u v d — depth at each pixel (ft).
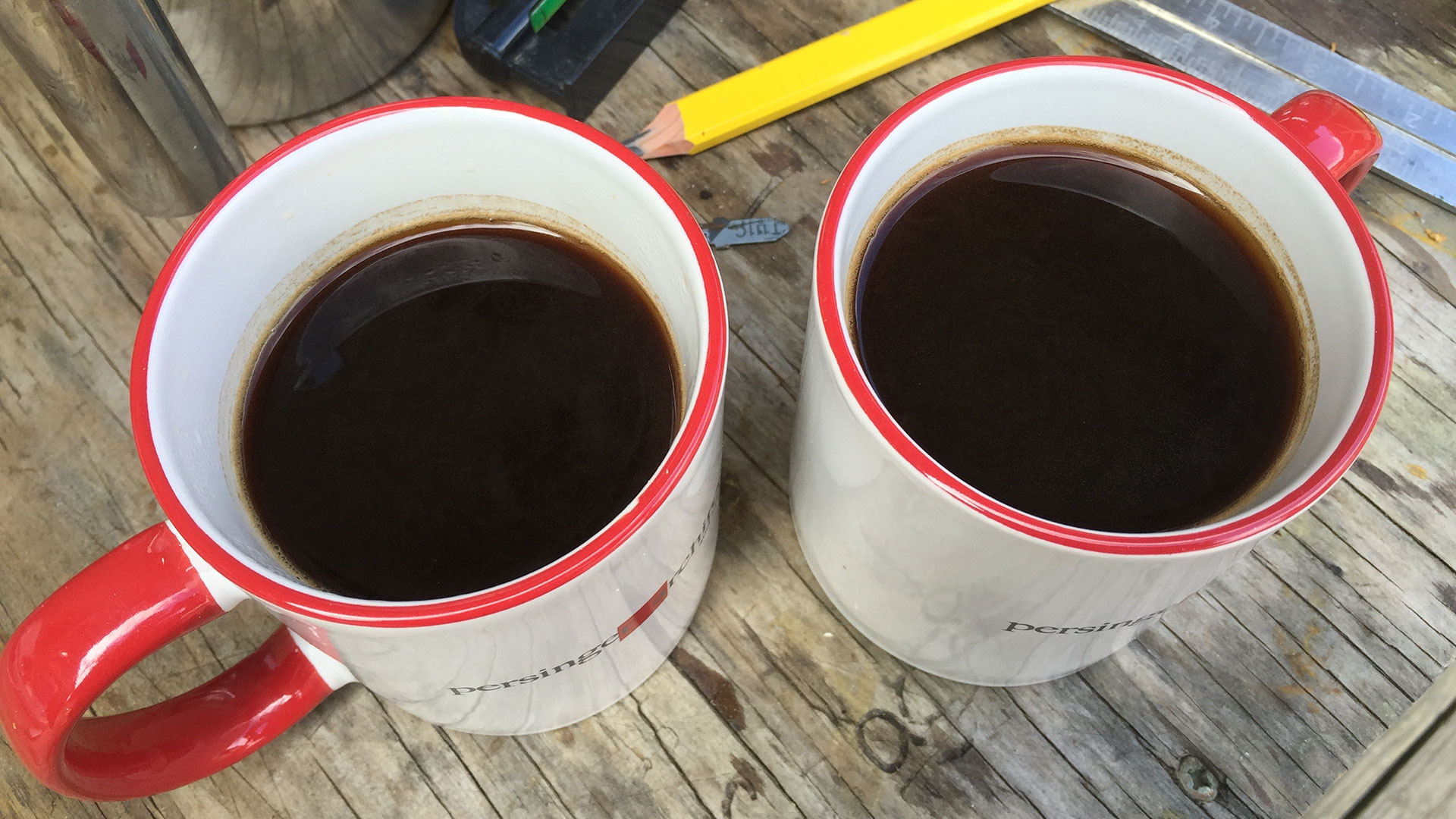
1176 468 0.51
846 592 0.60
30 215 0.77
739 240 0.76
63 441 0.71
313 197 0.51
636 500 0.40
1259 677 0.66
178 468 0.41
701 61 0.83
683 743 0.64
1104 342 0.55
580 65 0.78
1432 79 0.82
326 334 0.56
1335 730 0.64
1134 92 0.52
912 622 0.56
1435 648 0.66
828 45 0.80
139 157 0.66
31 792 0.63
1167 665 0.66
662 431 0.53
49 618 0.43
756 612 0.67
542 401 0.54
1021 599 0.47
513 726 0.60
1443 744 0.57
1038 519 0.40
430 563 0.50
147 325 0.43
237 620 0.67
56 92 0.61
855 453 0.45
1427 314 0.75
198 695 0.55
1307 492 0.41
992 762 0.64
